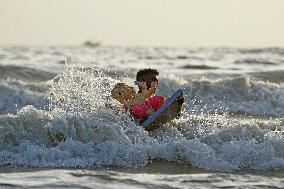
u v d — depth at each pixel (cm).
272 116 4872
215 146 2864
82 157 2738
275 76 7944
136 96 3192
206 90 6041
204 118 3444
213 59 15462
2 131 2891
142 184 2278
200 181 2350
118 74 7888
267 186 2280
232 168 2631
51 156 2736
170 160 2788
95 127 2942
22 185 2227
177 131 3112
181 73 8681
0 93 5791
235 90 6003
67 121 2962
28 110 3045
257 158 2720
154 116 3084
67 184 2252
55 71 8669
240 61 13588
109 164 2691
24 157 2725
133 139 2945
